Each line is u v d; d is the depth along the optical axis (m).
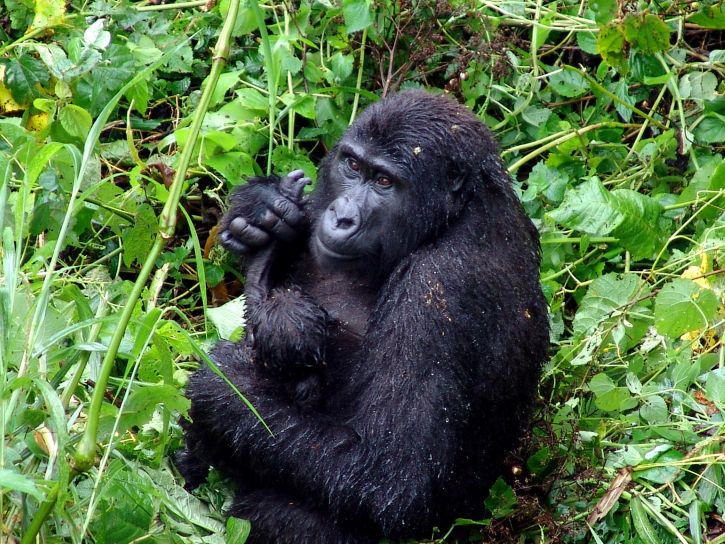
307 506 9.48
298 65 12.56
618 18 11.84
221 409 9.46
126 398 7.92
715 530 9.66
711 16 13.25
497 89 13.29
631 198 11.85
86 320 8.12
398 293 9.48
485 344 9.48
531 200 12.58
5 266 7.74
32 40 12.84
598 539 9.54
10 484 6.39
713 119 13.03
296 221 10.25
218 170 11.99
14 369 8.11
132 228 10.97
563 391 11.19
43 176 10.82
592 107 13.48
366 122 9.75
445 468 9.27
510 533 10.12
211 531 9.20
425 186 9.57
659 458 9.99
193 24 13.45
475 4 13.13
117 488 7.81
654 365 11.26
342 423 9.48
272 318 9.38
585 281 12.39
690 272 11.35
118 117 13.27
